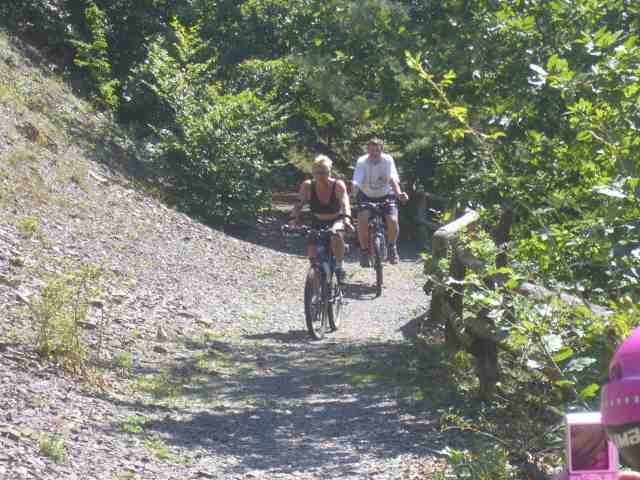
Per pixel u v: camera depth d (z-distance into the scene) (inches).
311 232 452.1
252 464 236.4
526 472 205.0
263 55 1000.9
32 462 204.5
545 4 292.2
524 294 218.2
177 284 511.5
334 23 469.7
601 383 178.2
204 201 829.8
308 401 308.2
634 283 177.6
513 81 297.6
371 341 430.0
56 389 273.1
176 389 311.4
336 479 221.9
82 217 570.9
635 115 202.2
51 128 721.0
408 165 896.3
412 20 400.2
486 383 283.9
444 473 215.6
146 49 973.2
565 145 252.4
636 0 292.2
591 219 194.7
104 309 397.7
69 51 946.7
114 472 211.9
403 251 895.1
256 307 507.2
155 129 847.7
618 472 73.5
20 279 391.9
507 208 280.5
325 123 1039.0
